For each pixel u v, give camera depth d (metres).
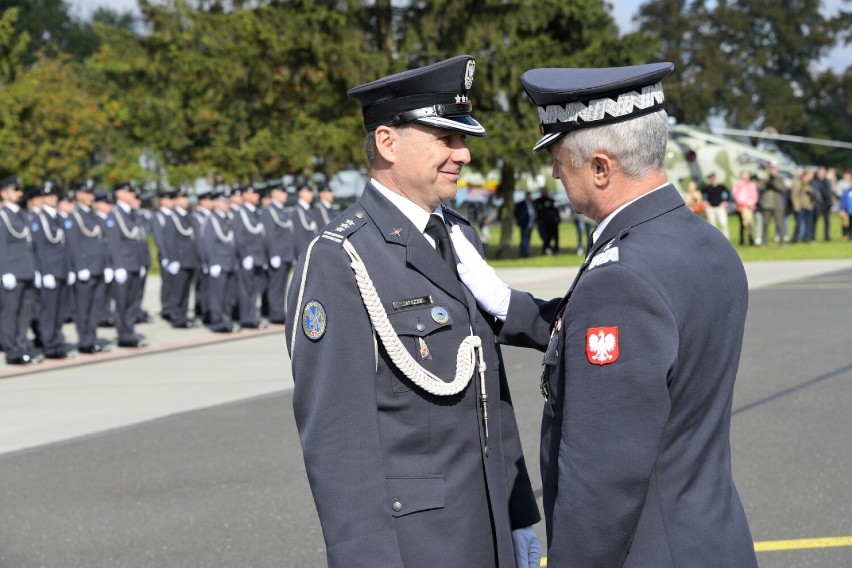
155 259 33.22
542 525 5.85
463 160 2.92
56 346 13.04
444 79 2.85
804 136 75.69
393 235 2.88
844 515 5.81
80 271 13.32
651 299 2.36
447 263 2.96
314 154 30.69
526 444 7.49
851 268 21.31
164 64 34.69
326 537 2.72
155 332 15.84
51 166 37.88
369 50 30.02
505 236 30.88
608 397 2.36
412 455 2.80
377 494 2.70
